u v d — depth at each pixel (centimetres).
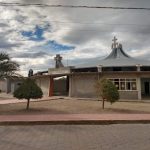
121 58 4419
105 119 1434
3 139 972
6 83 5475
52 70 3875
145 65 3716
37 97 2042
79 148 818
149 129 1203
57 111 1936
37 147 836
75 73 3456
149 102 2891
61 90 4409
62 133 1102
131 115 1650
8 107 2202
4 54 2162
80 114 1723
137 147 827
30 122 1376
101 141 922
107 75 3375
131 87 3316
